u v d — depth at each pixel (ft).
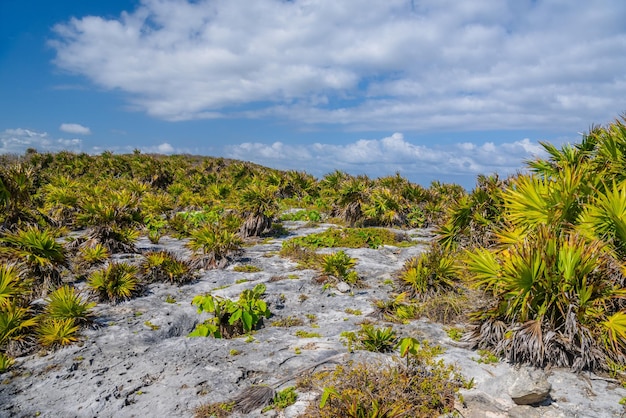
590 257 16.20
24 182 35.37
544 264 16.11
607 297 16.02
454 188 62.39
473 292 21.97
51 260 26.00
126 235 35.40
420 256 27.20
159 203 50.96
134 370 16.28
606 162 21.54
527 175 21.75
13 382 15.47
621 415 12.73
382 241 39.86
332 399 12.79
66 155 96.17
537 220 19.85
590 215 18.58
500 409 13.17
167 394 14.52
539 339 15.37
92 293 24.47
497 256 18.49
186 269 28.09
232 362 16.93
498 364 16.06
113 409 13.73
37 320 19.40
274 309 23.89
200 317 22.65
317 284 27.76
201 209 56.34
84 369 16.46
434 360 16.10
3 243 28.96
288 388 14.42
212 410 13.43
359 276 29.81
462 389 14.24
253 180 72.49
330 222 49.85
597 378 14.84
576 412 12.88
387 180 63.41
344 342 18.66
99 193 54.80
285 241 39.29
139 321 21.48
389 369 14.58
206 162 96.37
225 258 31.83
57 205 47.52
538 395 12.99
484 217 31.58
